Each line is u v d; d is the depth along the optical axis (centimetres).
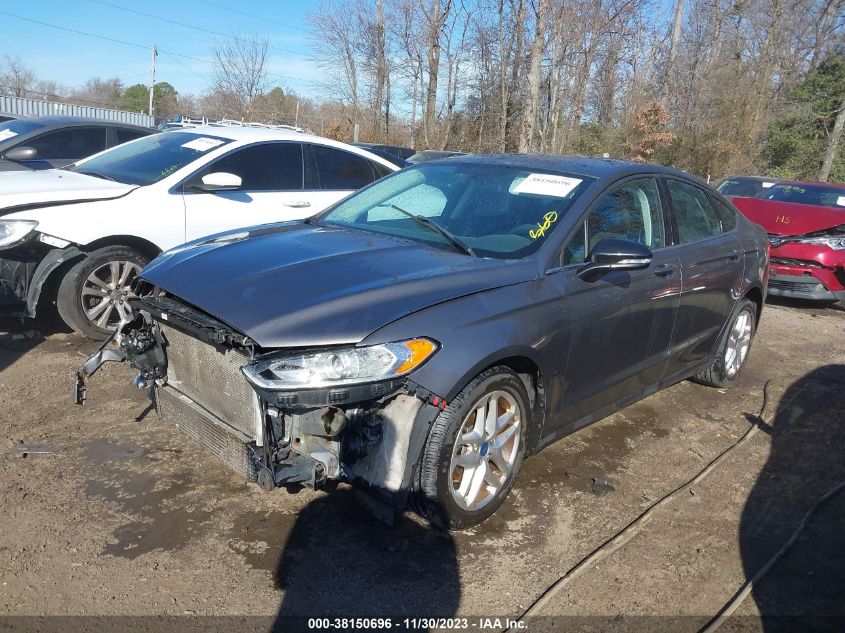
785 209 954
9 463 381
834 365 672
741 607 307
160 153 645
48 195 539
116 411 451
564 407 388
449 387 309
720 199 551
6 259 529
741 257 541
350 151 728
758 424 509
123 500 354
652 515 374
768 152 3105
